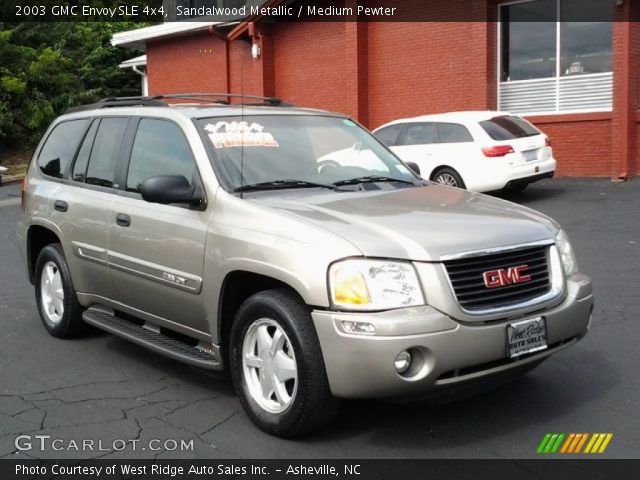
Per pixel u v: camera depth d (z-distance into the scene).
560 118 16.09
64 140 6.67
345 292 3.95
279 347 4.33
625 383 5.18
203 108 5.57
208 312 4.78
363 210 4.57
